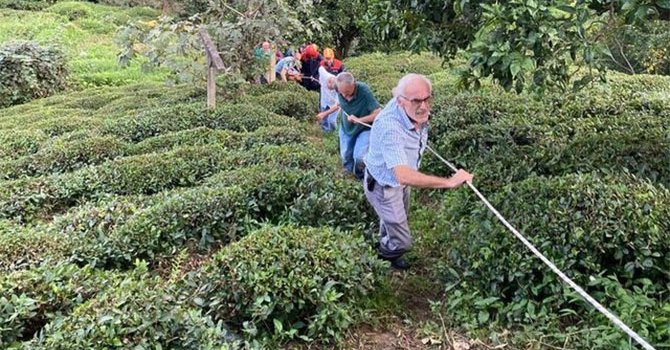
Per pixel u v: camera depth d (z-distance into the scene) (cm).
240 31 1000
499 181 532
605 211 411
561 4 392
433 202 595
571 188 439
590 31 442
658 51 1108
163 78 1664
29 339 374
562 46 417
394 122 407
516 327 379
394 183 427
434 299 429
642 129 620
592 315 366
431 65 1387
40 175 734
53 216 613
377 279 428
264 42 1048
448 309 400
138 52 987
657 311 362
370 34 619
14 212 607
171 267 480
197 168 664
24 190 636
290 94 1045
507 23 402
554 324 370
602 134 605
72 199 638
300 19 1235
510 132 660
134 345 330
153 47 949
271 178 562
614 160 543
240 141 782
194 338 342
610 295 373
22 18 2281
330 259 409
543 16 394
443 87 995
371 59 1519
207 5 1134
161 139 793
